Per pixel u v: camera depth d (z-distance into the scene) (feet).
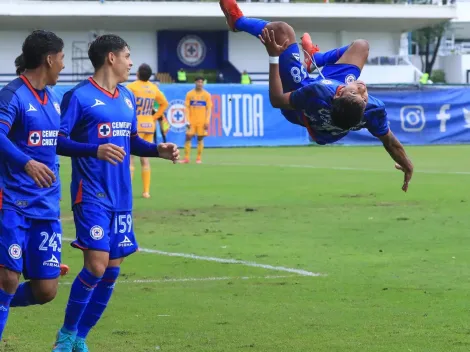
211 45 335.26
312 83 40.47
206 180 126.82
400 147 43.50
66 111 39.55
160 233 76.59
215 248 68.49
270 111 216.54
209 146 211.20
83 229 39.29
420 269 59.47
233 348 40.09
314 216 86.89
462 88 219.00
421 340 41.34
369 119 41.16
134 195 107.86
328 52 45.96
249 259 63.77
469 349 39.63
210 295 52.03
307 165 154.71
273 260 63.31
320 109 40.24
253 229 78.48
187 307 48.88
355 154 186.50
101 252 39.17
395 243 70.23
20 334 43.52
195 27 327.88
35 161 35.42
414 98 214.28
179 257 64.75
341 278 56.59
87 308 40.65
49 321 46.34
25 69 37.50
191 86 206.69
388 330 43.39
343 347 40.11
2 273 36.24
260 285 54.80
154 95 106.52
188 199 102.89
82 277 38.99
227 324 44.91
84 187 39.63
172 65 332.19
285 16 318.86
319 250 67.26
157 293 52.70
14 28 313.12
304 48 46.65
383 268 59.88
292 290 53.21
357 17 326.03
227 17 44.78
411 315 46.52
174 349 40.04
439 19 333.62
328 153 190.29
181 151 199.72
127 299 51.01
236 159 172.55
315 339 41.68
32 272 37.55
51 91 38.42
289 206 95.25
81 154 38.58
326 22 332.19
